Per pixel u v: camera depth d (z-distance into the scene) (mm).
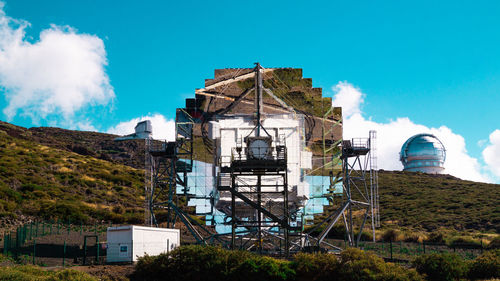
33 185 75500
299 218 47031
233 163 39500
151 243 38656
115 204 80438
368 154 46312
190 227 44188
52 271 31375
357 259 32688
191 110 46844
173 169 46094
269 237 45594
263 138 39781
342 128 47469
